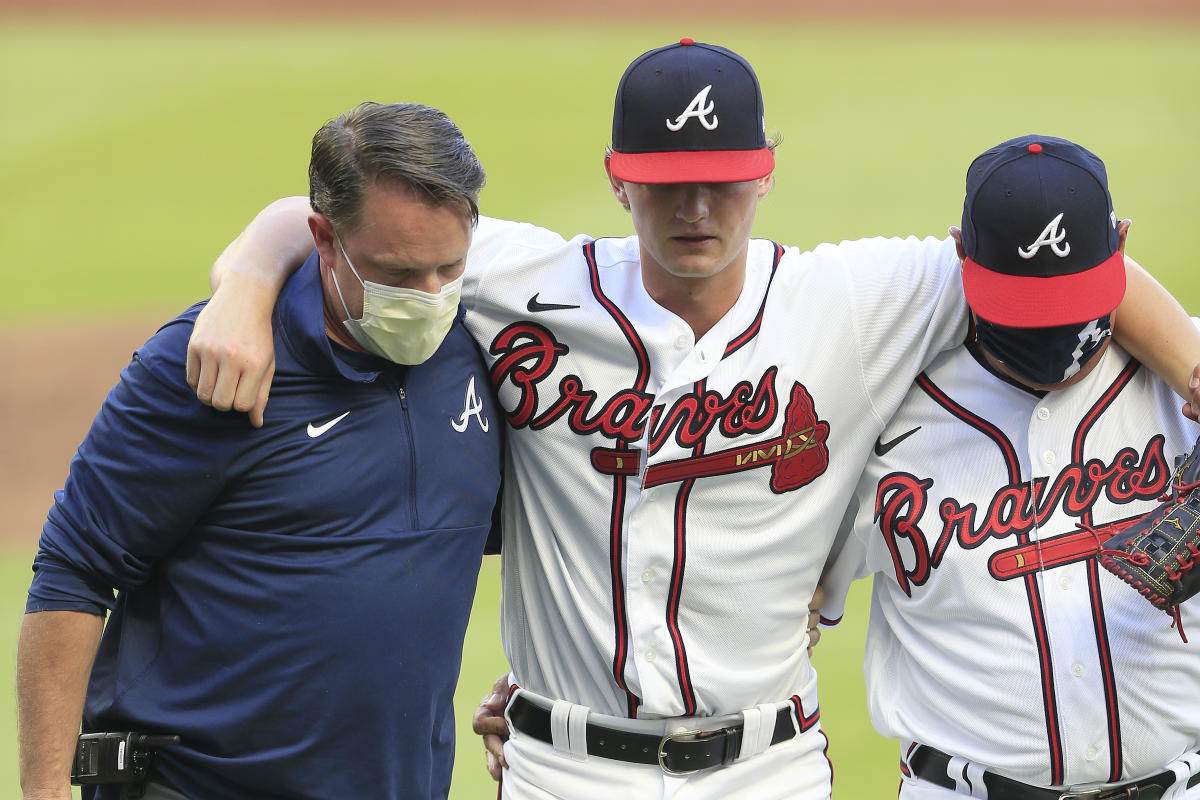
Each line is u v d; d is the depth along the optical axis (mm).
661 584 12117
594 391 12078
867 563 13039
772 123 77500
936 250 12430
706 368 11961
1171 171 66125
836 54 94312
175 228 62031
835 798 20594
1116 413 12297
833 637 26750
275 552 10984
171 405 10648
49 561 10852
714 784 12461
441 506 11344
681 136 11070
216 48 93938
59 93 82688
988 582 12258
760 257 12477
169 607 11164
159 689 11156
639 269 12242
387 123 10211
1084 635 12078
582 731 12500
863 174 67750
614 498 12094
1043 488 12250
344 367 10906
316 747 11023
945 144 72812
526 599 12602
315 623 10898
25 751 10750
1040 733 12094
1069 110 78938
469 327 12109
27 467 38438
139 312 51688
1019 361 11867
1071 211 11211
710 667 12203
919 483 12516
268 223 11664
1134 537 11352
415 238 10203
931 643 12648
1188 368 11773
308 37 97562
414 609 11102
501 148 71938
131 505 10727
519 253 12180
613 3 110812
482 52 93562
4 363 46062
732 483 12102
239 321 10656
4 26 99125
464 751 22812
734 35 100625
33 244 60000
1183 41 97188
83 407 42594
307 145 73312
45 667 10742
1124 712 12094
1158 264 52656
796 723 12781
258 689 10961
